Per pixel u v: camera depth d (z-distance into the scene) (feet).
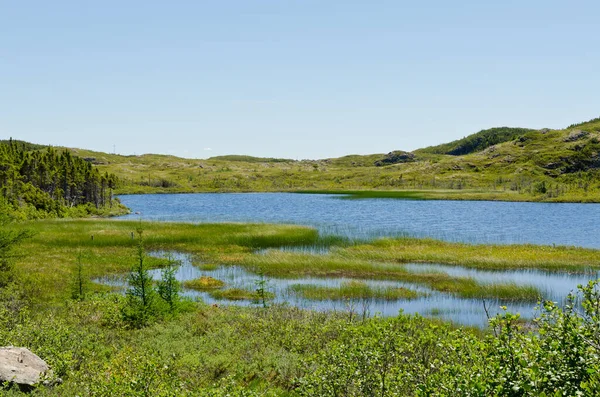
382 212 334.03
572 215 306.35
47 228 182.60
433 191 607.37
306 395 33.35
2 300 71.56
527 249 151.84
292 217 294.66
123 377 36.73
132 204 458.91
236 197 574.56
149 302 70.95
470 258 134.92
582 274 119.44
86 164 448.65
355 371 32.86
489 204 417.49
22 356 42.04
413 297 98.99
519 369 20.51
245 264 131.85
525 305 92.27
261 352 54.54
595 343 21.03
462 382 22.11
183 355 51.70
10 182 264.52
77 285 94.07
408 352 39.29
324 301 96.78
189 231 181.16
